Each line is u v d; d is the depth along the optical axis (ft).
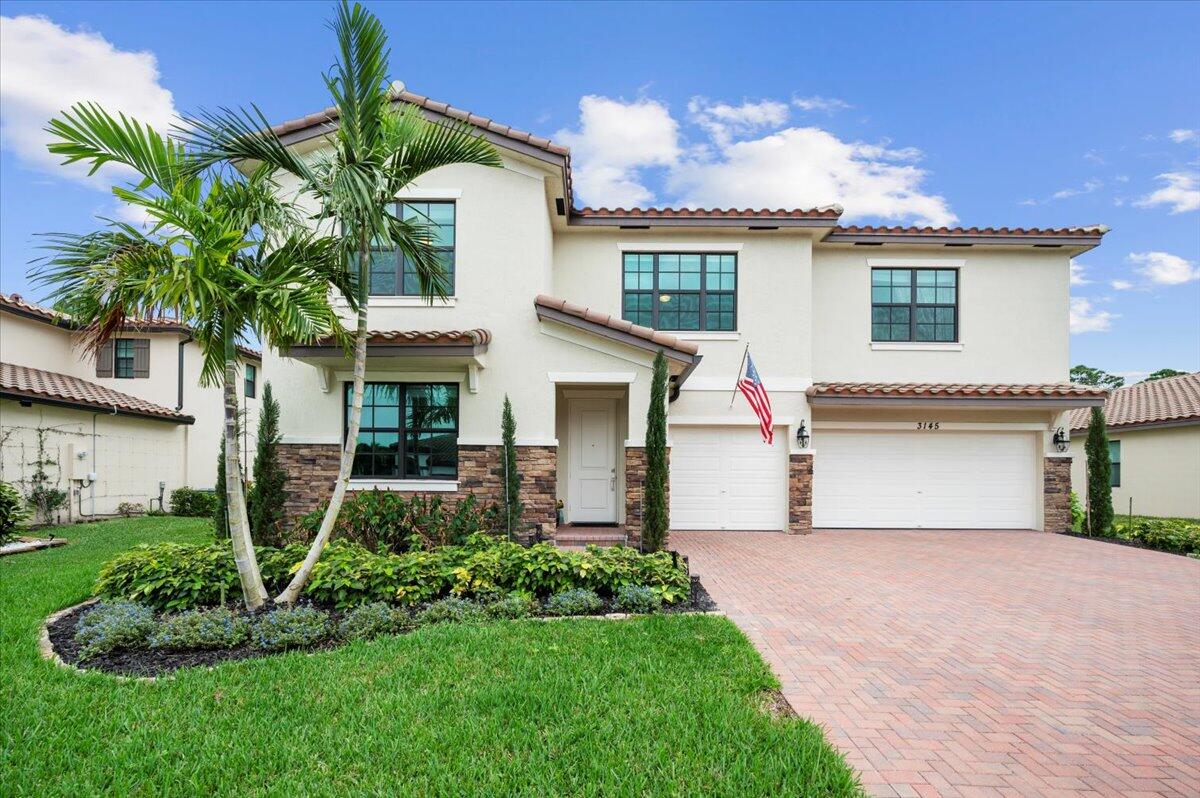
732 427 49.60
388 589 24.53
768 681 17.42
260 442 35.96
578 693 16.20
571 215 47.73
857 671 19.01
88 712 15.25
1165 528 44.04
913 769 13.34
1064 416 51.26
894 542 44.29
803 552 39.81
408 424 38.96
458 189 39.50
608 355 38.42
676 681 17.16
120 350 68.08
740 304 49.26
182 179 21.56
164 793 11.91
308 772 12.60
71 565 33.24
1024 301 53.26
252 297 23.18
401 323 39.19
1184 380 72.49
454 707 15.39
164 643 19.95
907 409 51.29
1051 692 17.62
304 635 20.52
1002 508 51.72
